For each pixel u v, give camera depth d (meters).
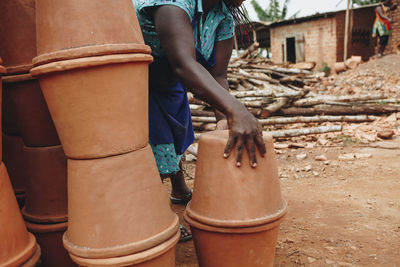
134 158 1.39
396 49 12.45
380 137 5.40
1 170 1.39
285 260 2.16
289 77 9.41
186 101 2.42
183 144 2.36
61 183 1.75
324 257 2.18
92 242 1.36
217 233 1.58
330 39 15.90
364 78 10.10
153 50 2.04
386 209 2.90
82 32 1.28
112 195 1.35
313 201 3.15
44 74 1.29
